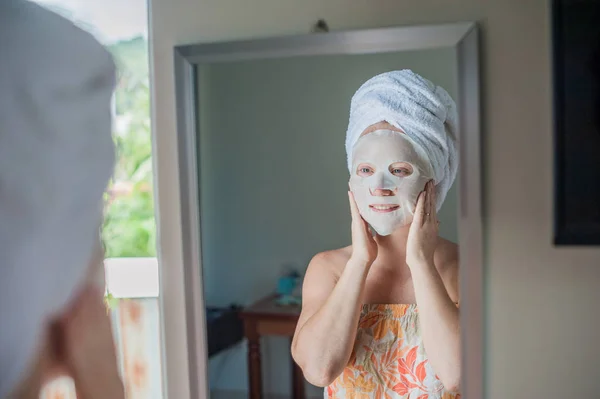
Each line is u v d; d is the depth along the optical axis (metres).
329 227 0.98
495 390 0.97
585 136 0.86
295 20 1.00
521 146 0.94
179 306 1.07
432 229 0.95
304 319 1.00
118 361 1.11
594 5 0.85
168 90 1.05
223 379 1.03
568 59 0.86
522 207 0.95
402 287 0.97
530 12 0.93
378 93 0.94
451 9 0.95
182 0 1.04
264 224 1.00
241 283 1.01
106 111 1.08
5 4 1.10
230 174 1.00
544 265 0.95
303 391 1.01
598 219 0.86
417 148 0.94
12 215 1.13
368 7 0.98
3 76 1.11
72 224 1.11
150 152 1.07
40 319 1.13
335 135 0.96
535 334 0.96
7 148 1.12
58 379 1.14
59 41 1.09
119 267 1.09
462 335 0.95
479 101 0.93
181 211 1.02
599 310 0.94
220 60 0.99
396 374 0.98
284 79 0.97
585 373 0.95
